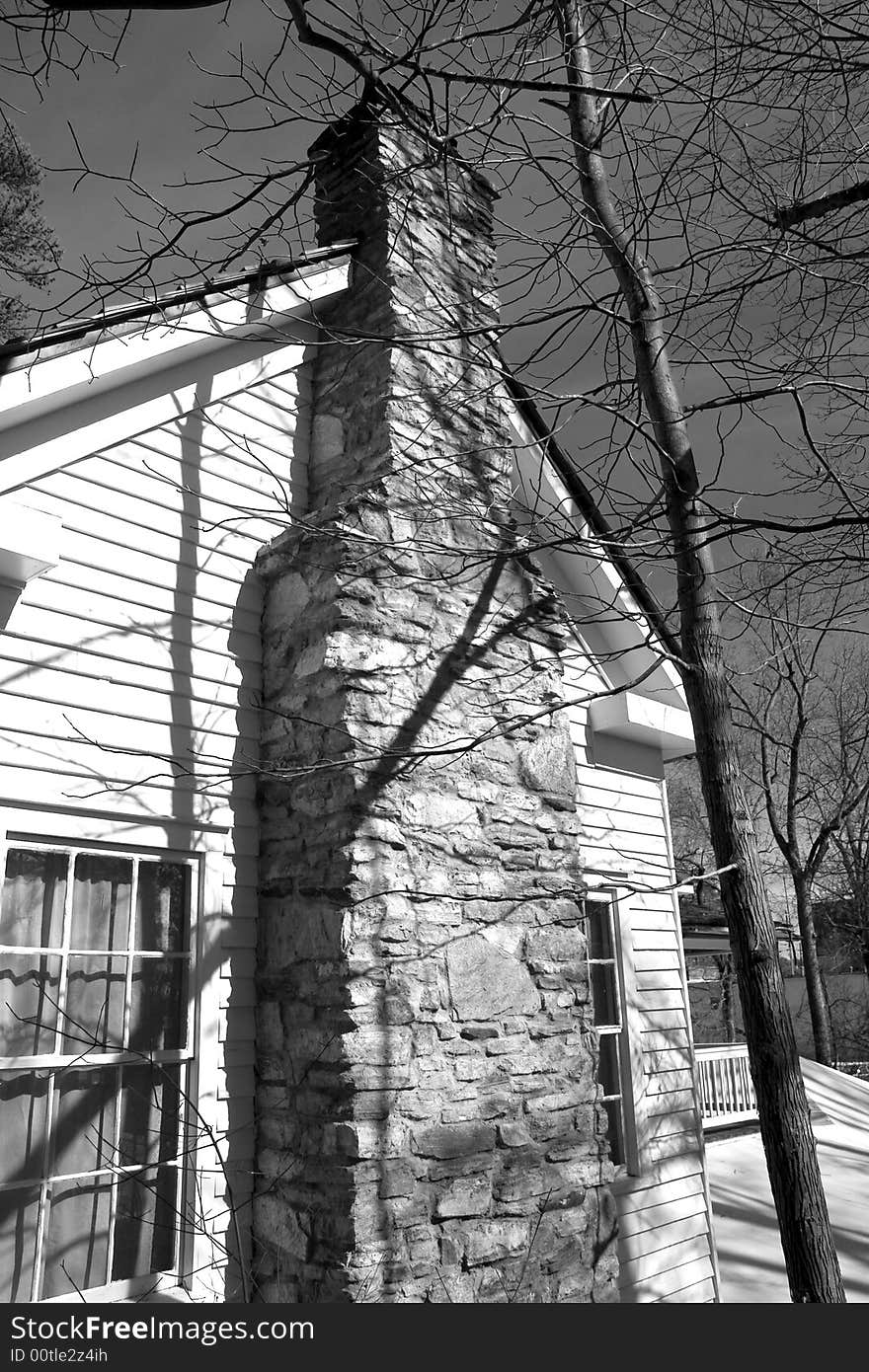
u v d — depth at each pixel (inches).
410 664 210.7
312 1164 178.9
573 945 227.0
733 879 155.3
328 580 206.7
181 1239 179.2
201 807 202.4
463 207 280.2
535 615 247.3
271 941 201.0
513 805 223.0
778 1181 143.4
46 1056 168.9
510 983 209.2
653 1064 297.3
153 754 185.3
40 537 172.4
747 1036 151.3
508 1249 189.8
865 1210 382.6
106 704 191.2
